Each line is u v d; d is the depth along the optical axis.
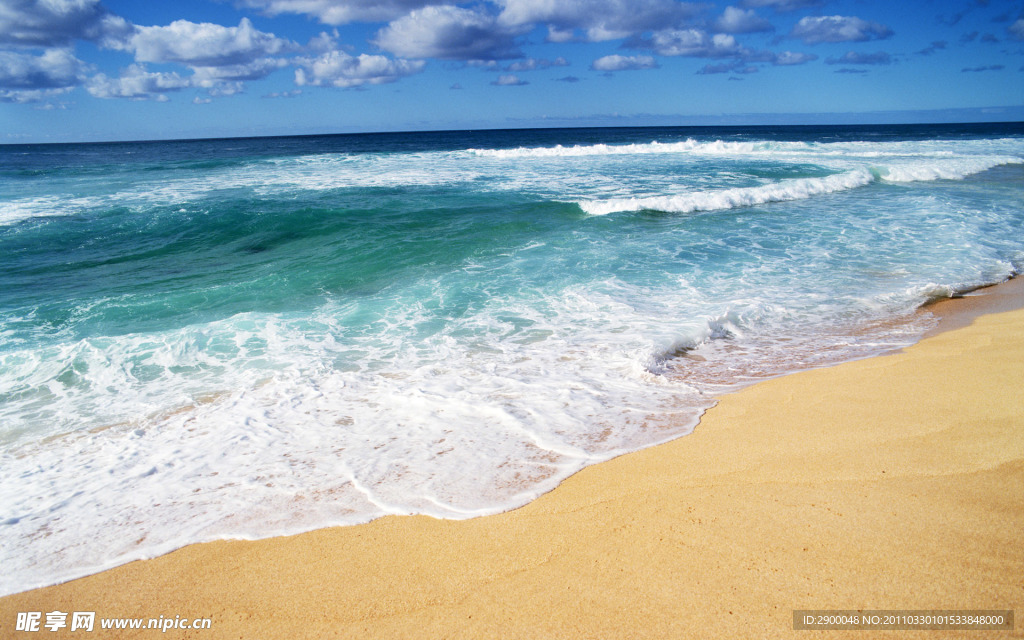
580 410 4.23
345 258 9.50
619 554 2.58
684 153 28.95
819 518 2.71
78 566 2.83
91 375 5.41
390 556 2.72
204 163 26.36
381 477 3.45
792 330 5.96
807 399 4.17
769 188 14.38
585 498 3.07
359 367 5.40
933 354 4.93
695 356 5.35
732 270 8.21
